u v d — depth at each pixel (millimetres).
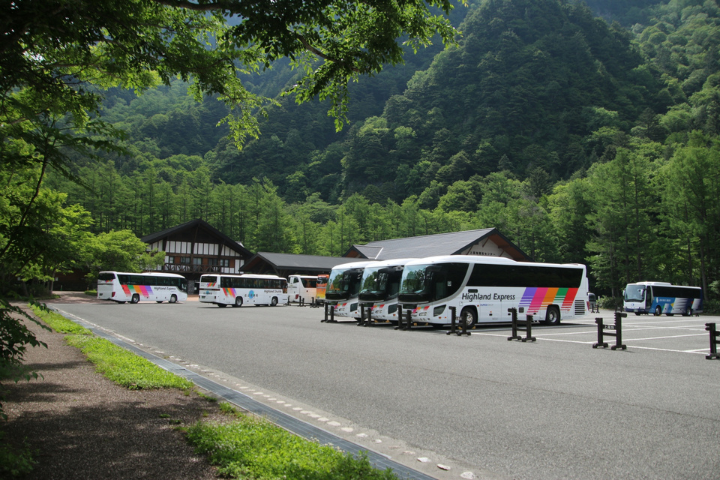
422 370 9094
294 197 123875
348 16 6691
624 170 44781
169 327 17500
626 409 6320
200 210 75812
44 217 5531
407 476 4051
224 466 3922
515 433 5344
